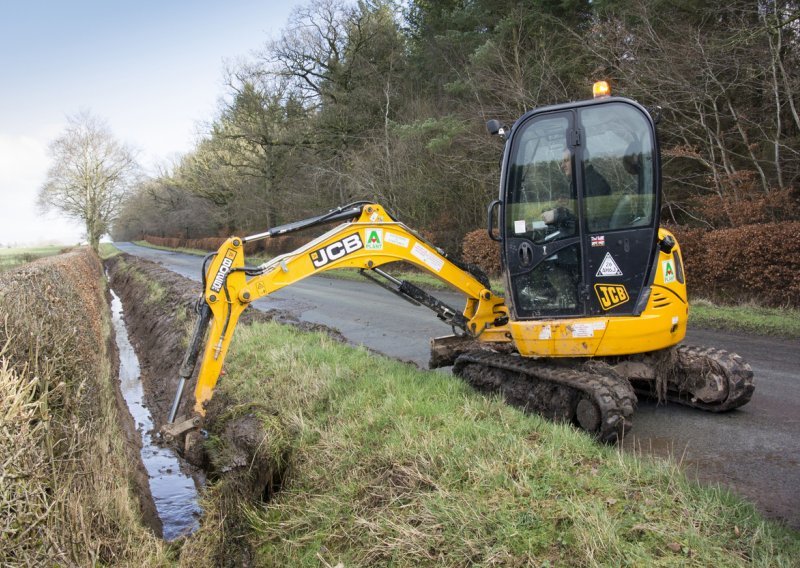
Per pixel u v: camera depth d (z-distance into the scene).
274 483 5.12
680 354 5.58
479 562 3.13
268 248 37.09
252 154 39.38
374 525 3.69
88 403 5.27
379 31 28.98
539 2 18.16
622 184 5.07
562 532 3.14
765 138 12.90
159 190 56.72
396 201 22.78
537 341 5.26
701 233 11.56
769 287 10.09
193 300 13.28
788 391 5.96
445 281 6.39
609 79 14.48
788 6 11.76
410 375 6.19
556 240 5.26
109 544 3.77
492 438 4.18
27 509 2.93
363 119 28.36
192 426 5.09
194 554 4.41
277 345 8.33
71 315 7.15
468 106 19.47
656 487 3.52
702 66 12.77
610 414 4.55
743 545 2.97
